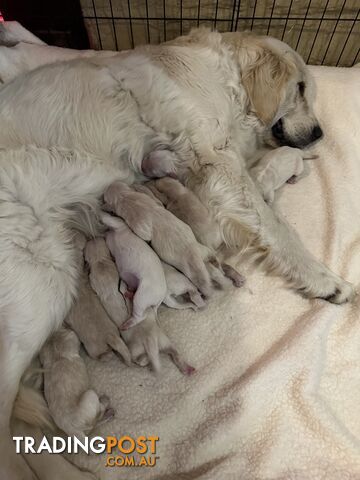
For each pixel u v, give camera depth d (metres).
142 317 0.45
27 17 0.96
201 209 0.54
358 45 0.98
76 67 0.56
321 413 0.45
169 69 0.57
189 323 0.52
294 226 0.62
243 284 0.55
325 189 0.67
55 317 0.47
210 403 0.46
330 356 0.50
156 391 0.47
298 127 0.68
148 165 0.56
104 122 0.54
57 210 0.53
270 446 0.43
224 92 0.60
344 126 0.73
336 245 0.59
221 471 0.42
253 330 0.51
